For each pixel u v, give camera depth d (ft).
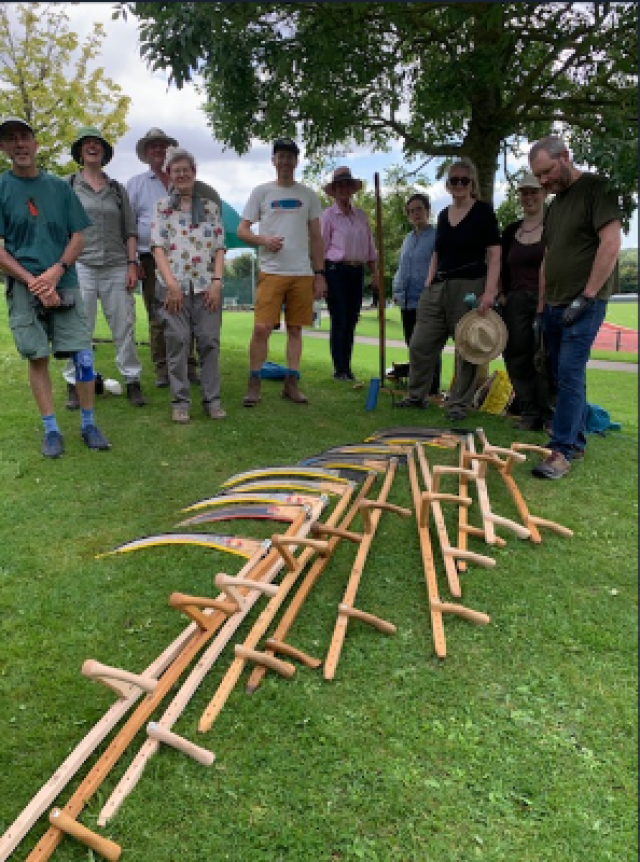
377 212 20.98
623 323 126.21
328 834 6.25
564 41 16.69
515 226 17.78
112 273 17.79
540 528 12.12
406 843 6.20
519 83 20.85
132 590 9.93
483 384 21.17
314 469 14.15
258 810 6.48
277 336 64.44
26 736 7.27
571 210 13.96
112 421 17.42
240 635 8.93
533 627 9.34
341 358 24.06
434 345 19.54
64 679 8.13
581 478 14.69
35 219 14.03
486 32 17.88
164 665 7.99
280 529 11.71
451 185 17.40
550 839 6.29
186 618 9.27
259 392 19.51
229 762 6.98
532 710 7.83
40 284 13.83
